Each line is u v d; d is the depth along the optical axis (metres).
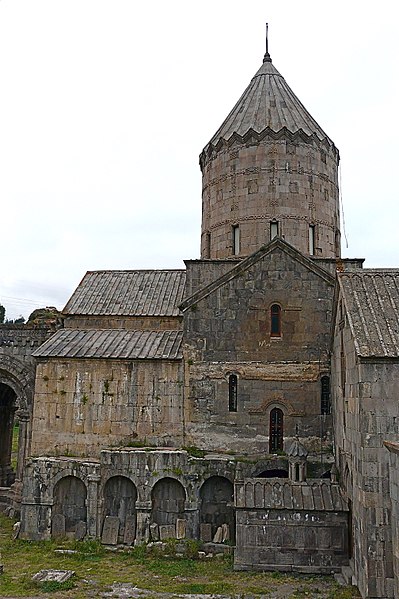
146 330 28.06
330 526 18.70
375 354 15.25
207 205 28.83
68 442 24.62
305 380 23.73
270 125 27.41
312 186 27.27
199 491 22.25
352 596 15.61
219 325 24.36
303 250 26.55
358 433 15.71
